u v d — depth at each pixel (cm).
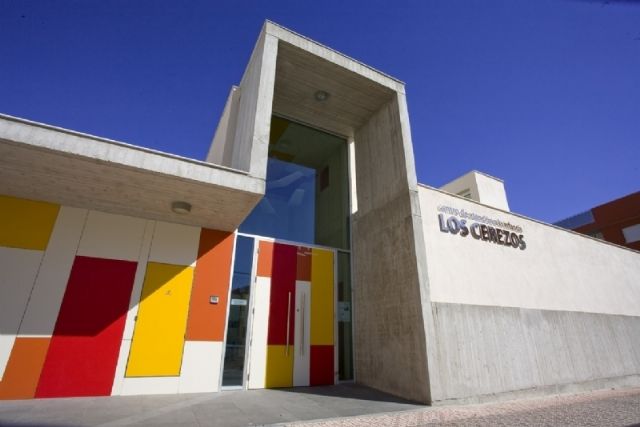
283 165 981
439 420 499
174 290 694
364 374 802
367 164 995
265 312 779
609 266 1269
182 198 614
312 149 1047
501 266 910
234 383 695
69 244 634
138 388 613
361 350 832
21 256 595
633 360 1093
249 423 430
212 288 732
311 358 797
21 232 606
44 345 572
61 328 590
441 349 667
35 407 488
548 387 816
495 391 710
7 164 509
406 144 856
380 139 959
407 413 532
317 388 743
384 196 877
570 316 995
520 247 995
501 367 750
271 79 721
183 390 643
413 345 673
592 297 1116
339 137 1105
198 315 700
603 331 1062
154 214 691
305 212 953
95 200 629
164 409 496
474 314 766
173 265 709
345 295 909
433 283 747
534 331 873
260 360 736
